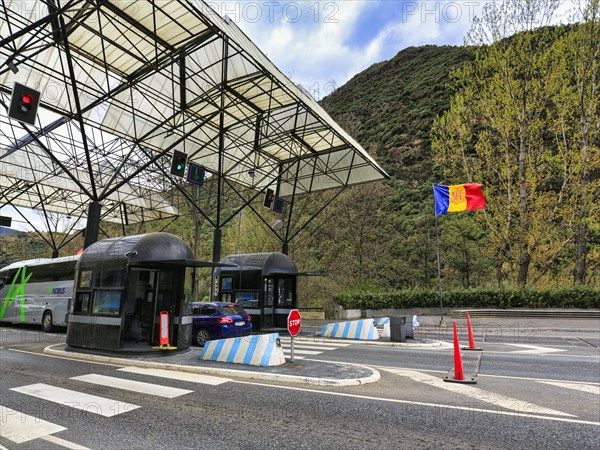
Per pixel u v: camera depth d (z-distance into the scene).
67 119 21.62
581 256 26.95
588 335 16.55
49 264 20.14
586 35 27.83
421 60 101.19
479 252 33.94
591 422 5.05
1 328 21.09
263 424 4.94
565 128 29.12
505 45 30.28
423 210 45.62
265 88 18.28
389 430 4.72
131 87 17.33
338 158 25.73
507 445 4.25
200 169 18.89
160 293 11.51
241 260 18.91
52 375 8.16
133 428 4.79
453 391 6.78
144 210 36.25
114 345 10.21
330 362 9.23
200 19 12.88
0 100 15.89
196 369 8.53
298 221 33.81
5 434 4.58
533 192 28.88
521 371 8.73
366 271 33.56
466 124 33.97
